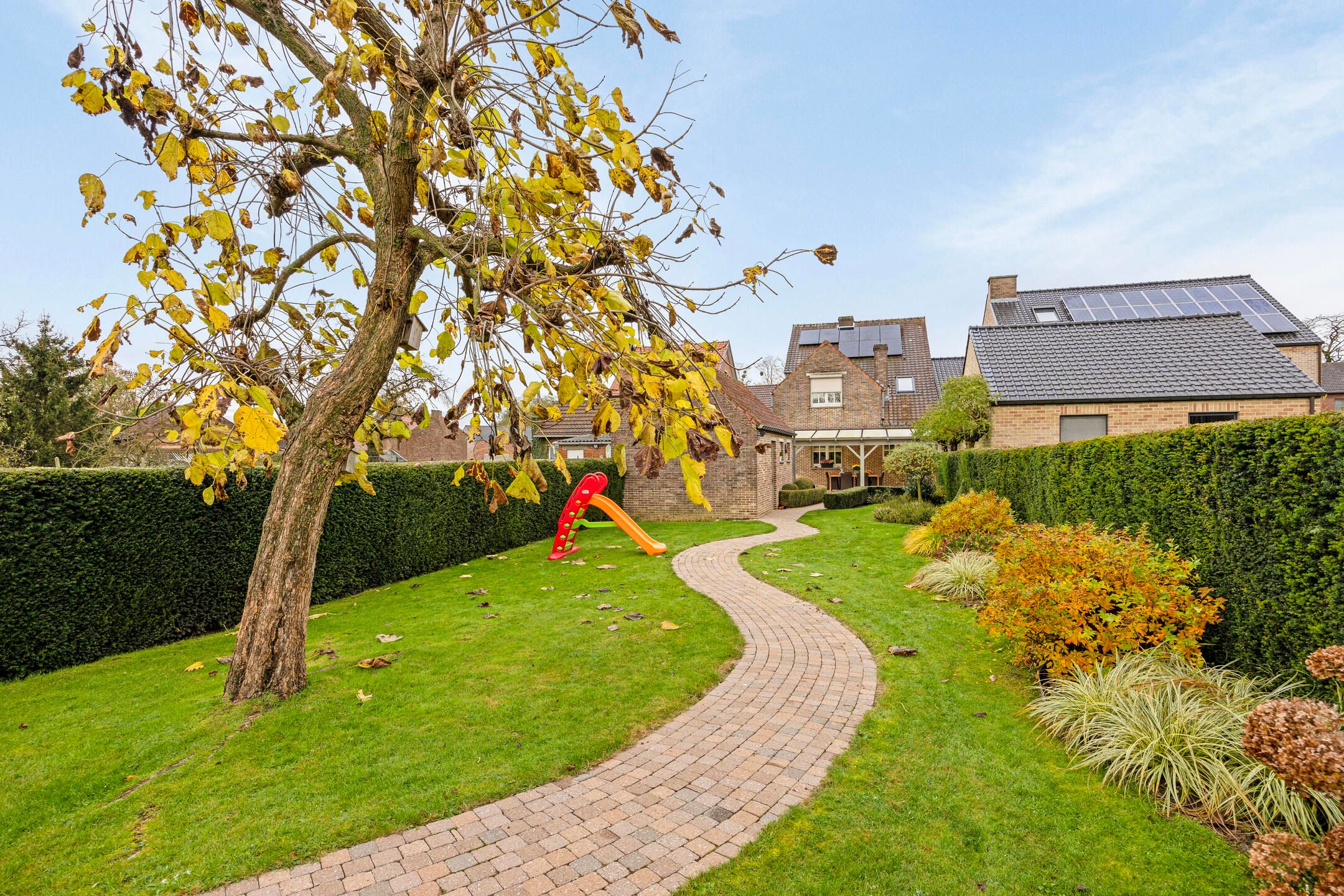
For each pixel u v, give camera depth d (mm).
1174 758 3336
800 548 11703
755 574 9281
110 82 2793
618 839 3023
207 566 7008
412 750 3824
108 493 6156
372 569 8969
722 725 4293
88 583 5961
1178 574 4605
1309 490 3814
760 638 6188
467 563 11039
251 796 3324
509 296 2463
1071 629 4551
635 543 13078
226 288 3641
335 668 5102
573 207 2631
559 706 4500
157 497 6562
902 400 29516
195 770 3566
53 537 5734
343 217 4145
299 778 3504
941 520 9648
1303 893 2363
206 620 6988
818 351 29906
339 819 3145
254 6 3998
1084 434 15312
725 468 18828
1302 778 2127
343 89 4469
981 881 2689
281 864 2814
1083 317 22609
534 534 13859
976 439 17641
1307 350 19719
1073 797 3307
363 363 4543
